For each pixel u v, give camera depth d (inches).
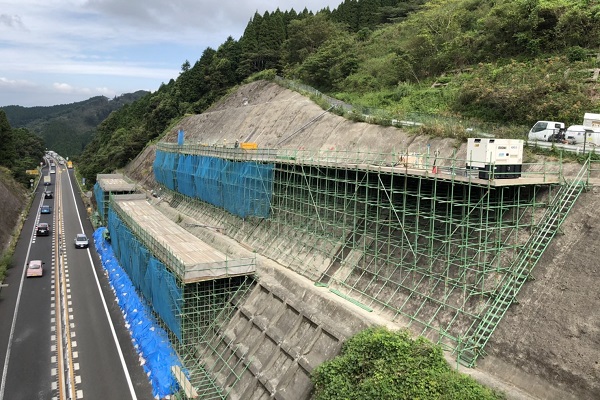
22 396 898.1
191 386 846.5
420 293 808.3
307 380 755.4
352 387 641.0
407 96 1722.4
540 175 799.7
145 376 976.3
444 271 796.0
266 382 802.2
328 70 2292.1
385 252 932.6
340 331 783.7
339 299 904.9
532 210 758.5
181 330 984.3
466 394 575.5
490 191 764.6
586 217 696.4
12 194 2758.4
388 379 609.9
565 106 1134.4
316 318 844.0
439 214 850.1
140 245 1352.1
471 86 1403.8
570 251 679.1
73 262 1824.6
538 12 1488.7
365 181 1003.3
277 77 2481.5
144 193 2452.0
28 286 1533.0
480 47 1712.6
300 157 1369.3
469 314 716.7
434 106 1534.2
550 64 1328.7
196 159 1871.3
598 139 943.7
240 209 1456.7
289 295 959.0
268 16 3221.0
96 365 1020.5
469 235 798.5
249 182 1393.9
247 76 3006.9
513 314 680.4
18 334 1168.8
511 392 598.9
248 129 2117.4
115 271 1598.2
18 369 997.2
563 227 710.5
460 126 1120.8
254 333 940.6
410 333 727.7
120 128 4247.0
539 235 724.0
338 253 1029.2
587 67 1259.2
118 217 1775.3
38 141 5521.7
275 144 1772.9
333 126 1550.2
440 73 1815.9
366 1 3070.9
